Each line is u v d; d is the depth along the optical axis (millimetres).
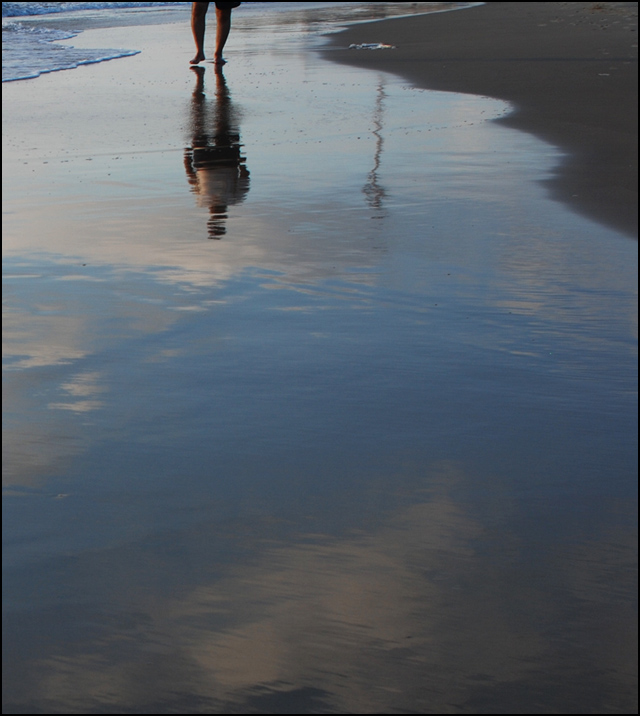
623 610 1562
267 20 18125
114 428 2242
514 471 2045
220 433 2217
